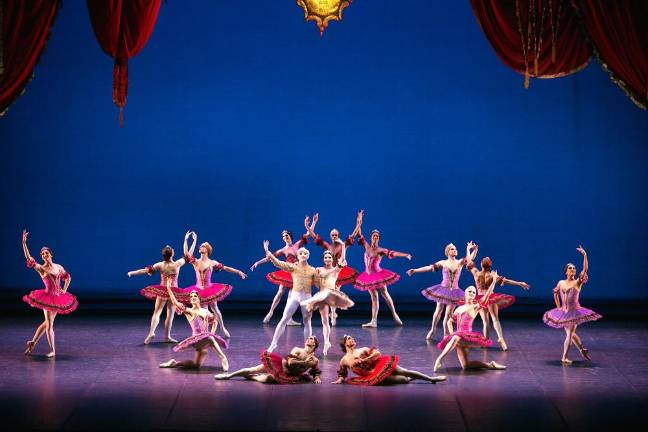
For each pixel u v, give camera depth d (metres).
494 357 11.79
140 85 16.59
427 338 13.17
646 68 11.50
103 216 16.58
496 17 11.95
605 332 14.01
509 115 16.59
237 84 16.66
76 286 16.50
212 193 16.67
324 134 16.66
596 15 11.62
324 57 16.66
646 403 9.27
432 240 16.64
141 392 9.54
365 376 10.06
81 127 16.52
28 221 16.42
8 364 11.00
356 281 14.39
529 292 16.59
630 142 16.55
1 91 11.31
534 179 16.62
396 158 16.64
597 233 16.59
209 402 9.14
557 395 9.57
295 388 9.80
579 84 16.58
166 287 12.70
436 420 8.55
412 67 16.62
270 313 14.62
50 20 11.52
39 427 8.19
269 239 16.67
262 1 16.67
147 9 11.84
